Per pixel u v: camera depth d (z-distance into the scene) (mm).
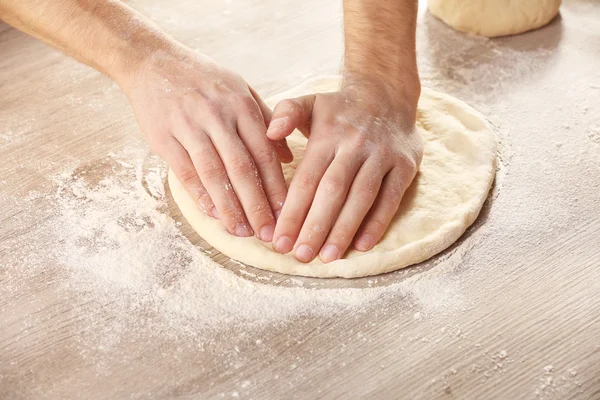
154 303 1142
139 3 1928
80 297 1152
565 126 1490
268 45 1772
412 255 1189
